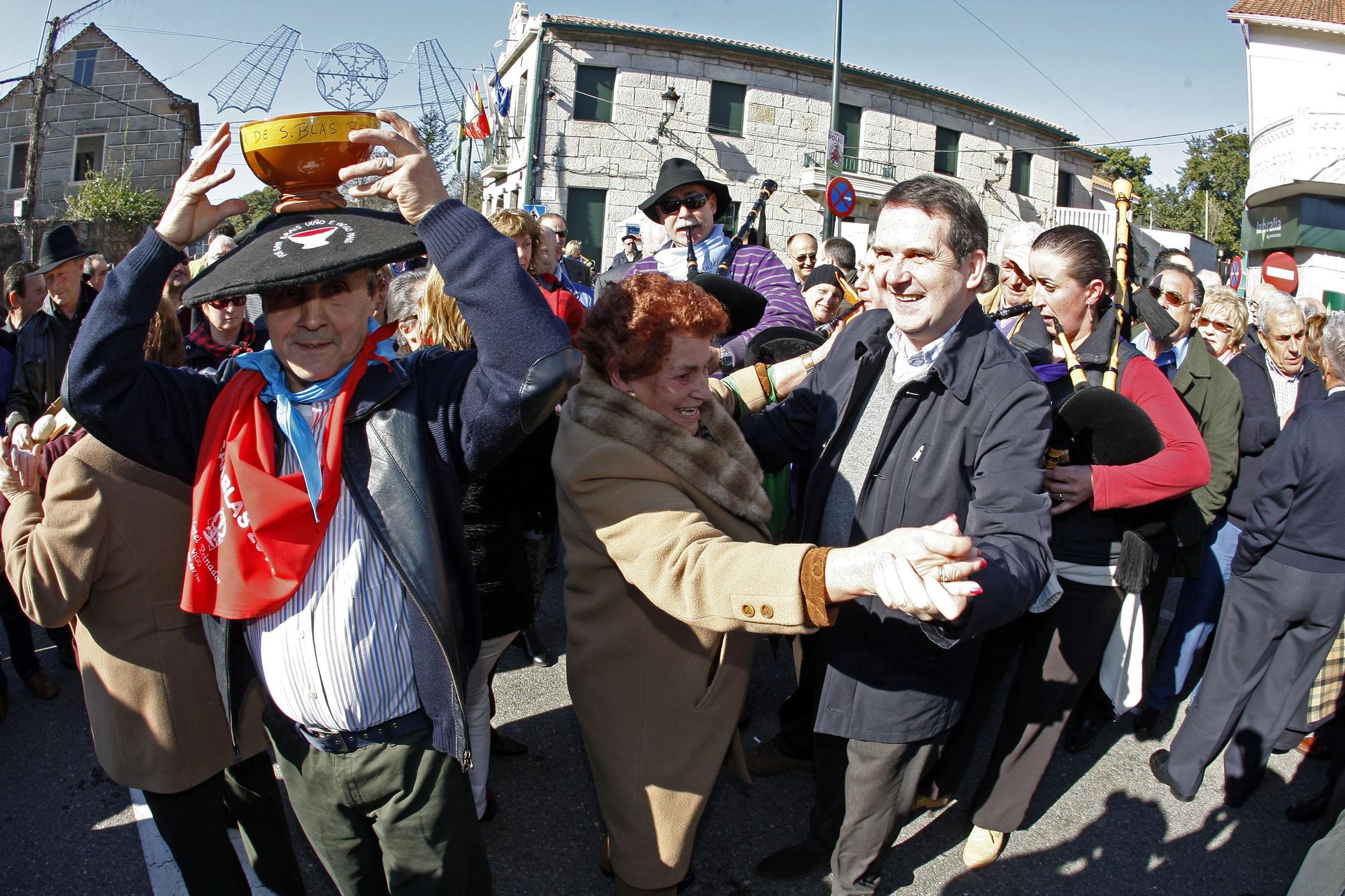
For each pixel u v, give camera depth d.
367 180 1.38
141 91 21.44
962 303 1.85
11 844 2.57
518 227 3.10
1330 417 2.62
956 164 24.27
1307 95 16.02
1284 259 9.15
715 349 2.44
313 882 2.42
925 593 1.23
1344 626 3.03
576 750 3.12
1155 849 2.72
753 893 2.41
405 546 1.41
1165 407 2.40
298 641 1.45
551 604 4.55
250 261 1.32
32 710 3.38
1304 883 1.97
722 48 20.94
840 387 2.14
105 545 1.74
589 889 2.41
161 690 1.81
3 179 21.91
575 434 1.77
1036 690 2.42
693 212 3.45
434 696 1.46
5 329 4.26
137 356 1.41
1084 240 2.50
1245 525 2.80
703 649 1.82
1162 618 4.76
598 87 20.89
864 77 22.22
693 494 1.74
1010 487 1.75
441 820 1.53
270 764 2.03
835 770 2.27
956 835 2.73
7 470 1.84
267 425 1.47
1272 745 2.87
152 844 2.58
